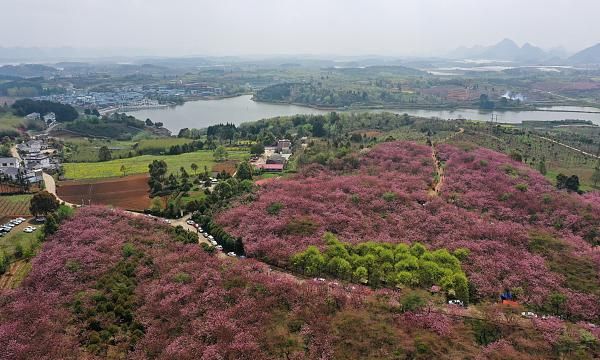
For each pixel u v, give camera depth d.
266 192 119.06
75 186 139.88
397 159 147.25
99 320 63.28
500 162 140.38
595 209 104.00
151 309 66.31
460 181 124.31
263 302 66.00
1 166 162.88
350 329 58.09
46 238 93.88
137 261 81.50
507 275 76.69
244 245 90.06
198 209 113.19
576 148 187.88
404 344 54.72
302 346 55.91
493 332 59.81
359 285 75.81
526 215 103.38
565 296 70.31
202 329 60.22
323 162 150.88
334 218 98.38
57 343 58.28
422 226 95.81
